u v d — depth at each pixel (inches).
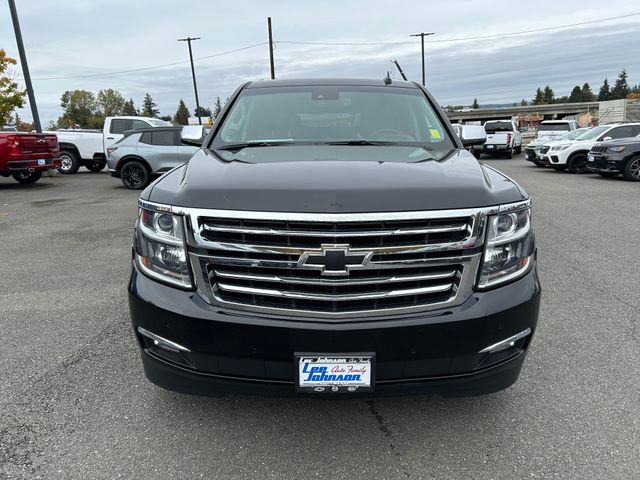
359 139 128.8
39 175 590.9
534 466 88.0
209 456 91.2
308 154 110.6
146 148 501.4
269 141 128.9
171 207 85.3
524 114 3459.6
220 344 83.7
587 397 109.4
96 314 160.4
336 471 87.3
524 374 119.6
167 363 88.9
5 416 103.7
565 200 400.2
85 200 435.2
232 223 81.4
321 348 81.4
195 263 84.3
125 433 97.8
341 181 84.7
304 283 80.7
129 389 113.9
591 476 85.1
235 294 84.0
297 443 94.9
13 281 197.3
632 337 139.4
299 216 78.2
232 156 111.9
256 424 100.7
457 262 82.6
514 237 87.4
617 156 541.6
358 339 81.0
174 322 85.1
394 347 81.9
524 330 88.7
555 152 663.1
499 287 86.2
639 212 341.1
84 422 101.5
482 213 83.0
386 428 99.4
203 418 102.7
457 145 127.6
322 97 146.3
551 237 264.7
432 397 110.3
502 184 93.8
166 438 96.3
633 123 645.3
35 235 286.0
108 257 233.8
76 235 284.5
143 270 90.5
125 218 339.0
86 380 118.2
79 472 87.0
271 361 83.1
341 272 79.5
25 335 144.3
